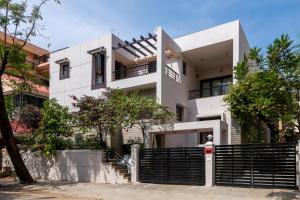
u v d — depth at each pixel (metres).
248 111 18.00
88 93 24.98
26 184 17.33
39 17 17.81
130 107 18.47
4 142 17.77
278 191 12.33
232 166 14.01
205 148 14.63
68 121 20.02
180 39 24.97
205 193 12.86
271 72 10.89
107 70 24.19
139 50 24.98
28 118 21.36
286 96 11.12
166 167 15.77
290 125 12.45
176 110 23.25
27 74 19.77
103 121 18.39
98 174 17.77
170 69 23.45
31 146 20.58
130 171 17.08
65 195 13.76
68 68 26.67
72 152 18.95
